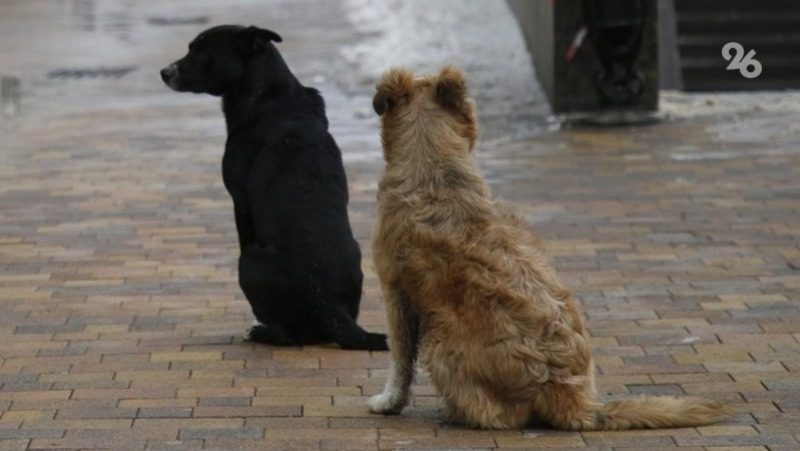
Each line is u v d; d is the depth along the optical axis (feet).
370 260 45.55
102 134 67.46
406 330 30.89
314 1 102.53
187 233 49.34
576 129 67.15
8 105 74.79
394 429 30.37
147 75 82.84
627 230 49.06
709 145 63.00
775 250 46.29
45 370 35.04
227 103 38.55
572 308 30.22
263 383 33.99
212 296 42.04
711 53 83.05
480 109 71.10
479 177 31.07
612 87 68.33
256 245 37.73
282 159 37.45
